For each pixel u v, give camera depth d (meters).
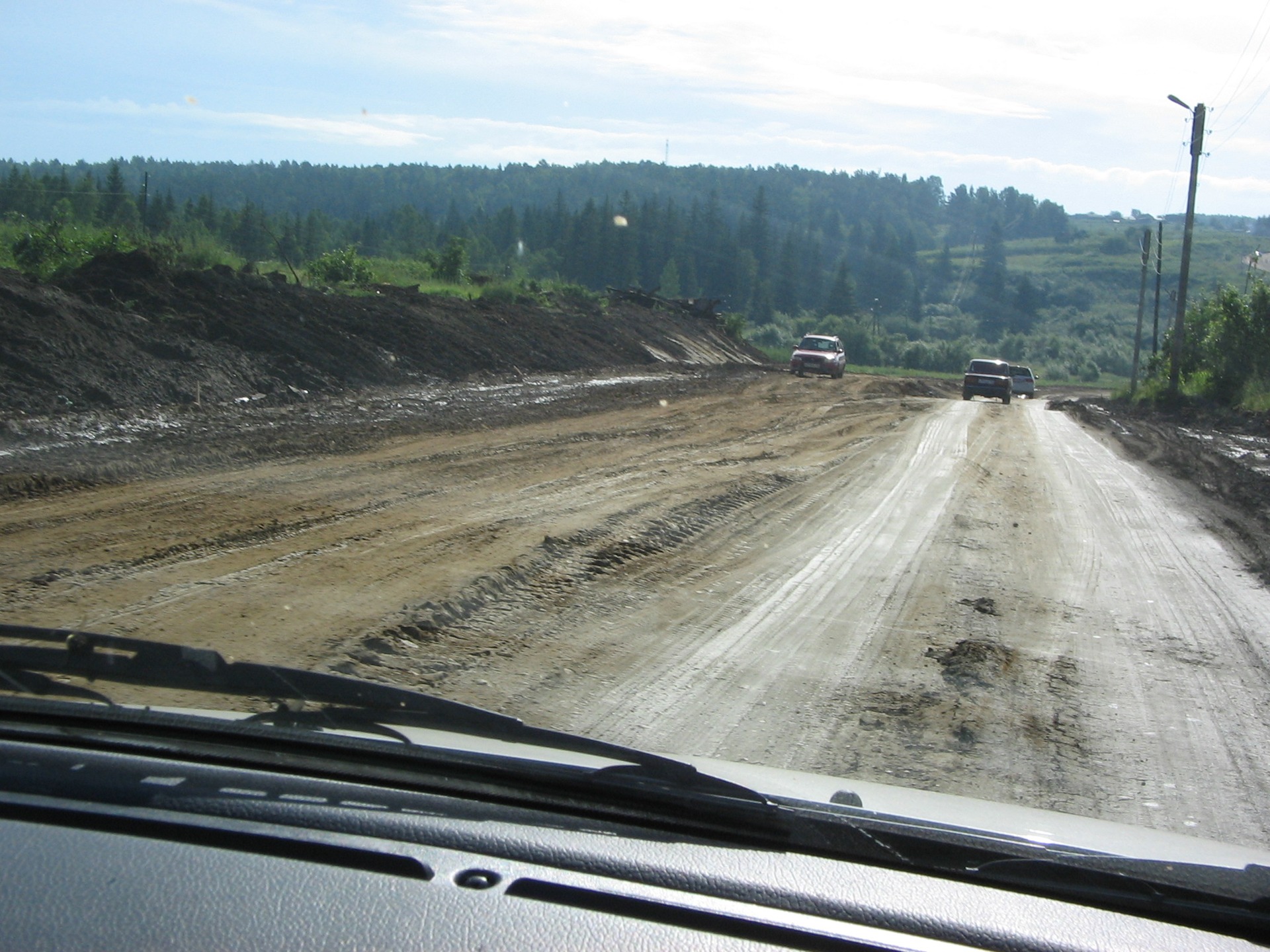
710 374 35.16
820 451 17.05
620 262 152.38
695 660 6.23
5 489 9.01
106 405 13.72
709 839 2.23
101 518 8.38
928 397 35.72
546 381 25.27
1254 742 5.36
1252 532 12.02
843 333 120.31
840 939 1.83
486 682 5.49
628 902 1.87
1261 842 4.11
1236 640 7.42
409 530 8.84
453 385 21.59
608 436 16.70
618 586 7.83
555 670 5.81
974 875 2.13
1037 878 2.11
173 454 11.38
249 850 1.95
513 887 1.89
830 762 4.75
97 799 2.10
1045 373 114.38
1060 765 4.89
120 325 16.45
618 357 34.84
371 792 2.27
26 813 2.02
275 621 6.06
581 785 2.31
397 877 1.89
